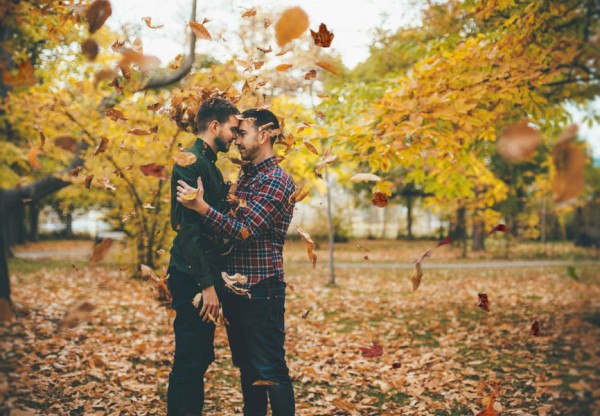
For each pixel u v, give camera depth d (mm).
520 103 4090
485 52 3963
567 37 3123
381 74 7801
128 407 3143
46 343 4566
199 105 2682
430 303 7770
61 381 3514
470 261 16578
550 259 16750
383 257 18766
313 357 4586
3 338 2375
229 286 2314
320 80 7102
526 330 5395
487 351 4656
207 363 2486
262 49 2465
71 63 5680
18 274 10852
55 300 7316
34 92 6582
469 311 6957
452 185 6484
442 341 5113
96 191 9867
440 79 4004
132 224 9094
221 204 2562
